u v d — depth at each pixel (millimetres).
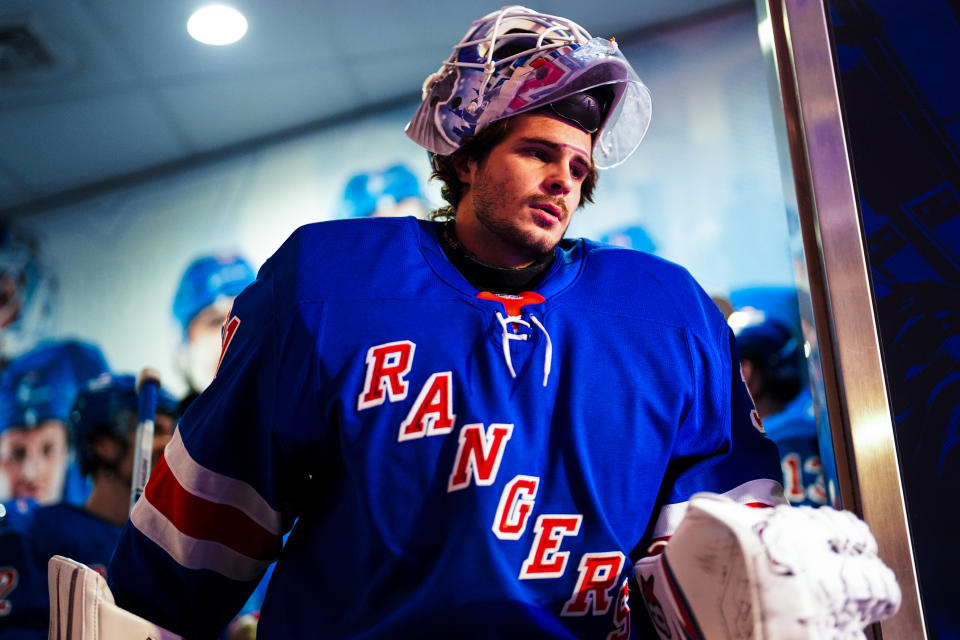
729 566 714
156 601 913
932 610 839
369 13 3119
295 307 891
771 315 2680
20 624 3141
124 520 3248
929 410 883
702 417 944
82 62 3309
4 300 3750
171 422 3379
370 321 880
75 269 3721
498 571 796
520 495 828
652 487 888
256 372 904
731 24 3068
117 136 3664
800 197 951
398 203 3400
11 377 3586
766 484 951
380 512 828
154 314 3576
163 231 3680
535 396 861
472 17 3164
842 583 697
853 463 869
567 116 904
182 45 3246
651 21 3166
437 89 970
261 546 928
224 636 2709
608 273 969
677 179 2938
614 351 907
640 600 920
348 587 839
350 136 3559
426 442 838
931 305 907
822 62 969
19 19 3090
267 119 3621
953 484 863
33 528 3260
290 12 3109
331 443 873
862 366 886
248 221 3590
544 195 891
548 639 802
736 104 2977
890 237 928
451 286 909
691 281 1018
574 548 831
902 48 977
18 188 3846
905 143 951
